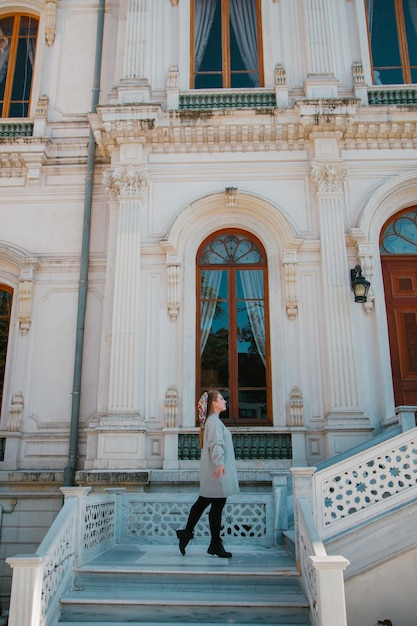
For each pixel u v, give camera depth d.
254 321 10.23
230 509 7.46
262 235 10.45
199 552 6.78
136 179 10.52
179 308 10.00
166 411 9.42
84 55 12.55
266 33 11.82
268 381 9.88
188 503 7.58
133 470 8.77
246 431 9.28
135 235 10.21
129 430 9.12
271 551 6.82
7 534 9.52
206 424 6.34
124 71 11.48
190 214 10.40
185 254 10.32
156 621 5.32
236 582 5.68
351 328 9.59
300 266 10.14
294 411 9.38
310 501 6.03
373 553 5.92
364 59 11.48
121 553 6.74
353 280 9.79
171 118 10.69
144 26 11.84
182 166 10.76
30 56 12.91
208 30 12.21
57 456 10.03
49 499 9.67
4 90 12.61
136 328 9.72
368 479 6.23
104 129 10.80
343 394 9.28
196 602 5.35
